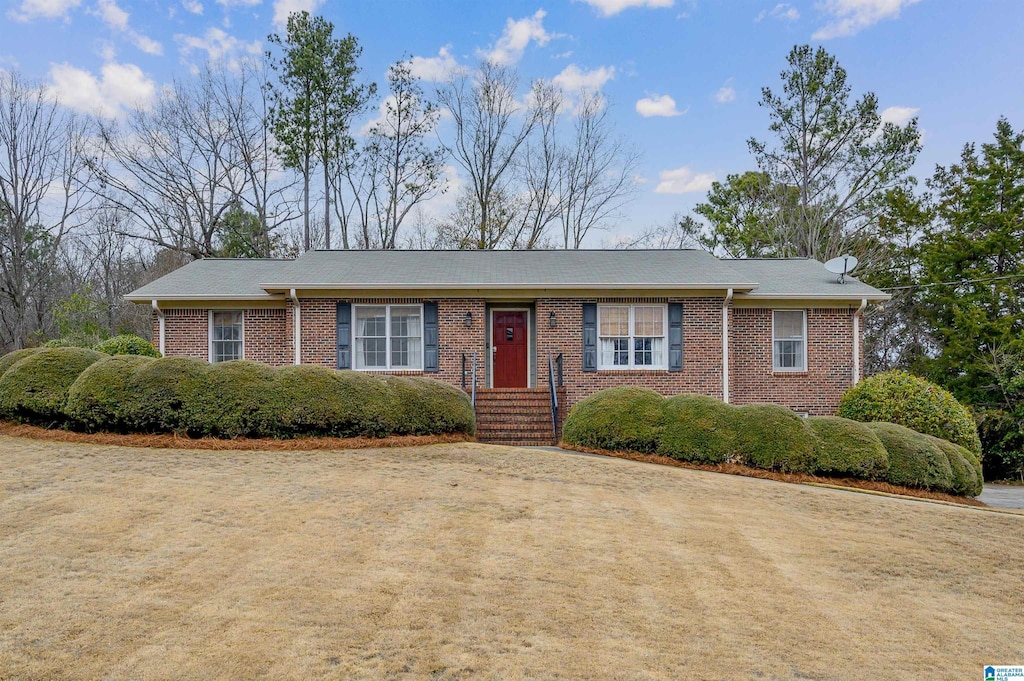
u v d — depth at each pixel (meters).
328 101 31.03
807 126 30.08
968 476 11.45
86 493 7.39
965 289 24.27
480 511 7.44
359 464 9.50
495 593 5.15
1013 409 19.47
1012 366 20.48
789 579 5.91
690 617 4.94
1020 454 18.34
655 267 16.94
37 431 10.52
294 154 31.16
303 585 5.07
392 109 32.59
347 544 6.11
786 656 4.41
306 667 3.85
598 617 4.83
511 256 18.50
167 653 3.93
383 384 11.45
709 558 6.32
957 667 4.41
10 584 4.85
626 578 5.64
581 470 9.80
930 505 9.28
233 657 3.92
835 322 16.16
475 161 34.12
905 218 27.70
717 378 15.54
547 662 4.09
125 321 32.44
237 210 32.34
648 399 11.78
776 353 16.17
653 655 4.28
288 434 10.69
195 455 9.62
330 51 30.61
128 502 7.11
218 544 5.93
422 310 15.61
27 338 29.91
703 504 8.41
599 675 3.96
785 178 30.98
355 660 3.97
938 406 13.41
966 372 22.83
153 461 9.12
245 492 7.75
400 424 11.29
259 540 6.10
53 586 4.84
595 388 15.55
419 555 5.91
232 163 32.19
